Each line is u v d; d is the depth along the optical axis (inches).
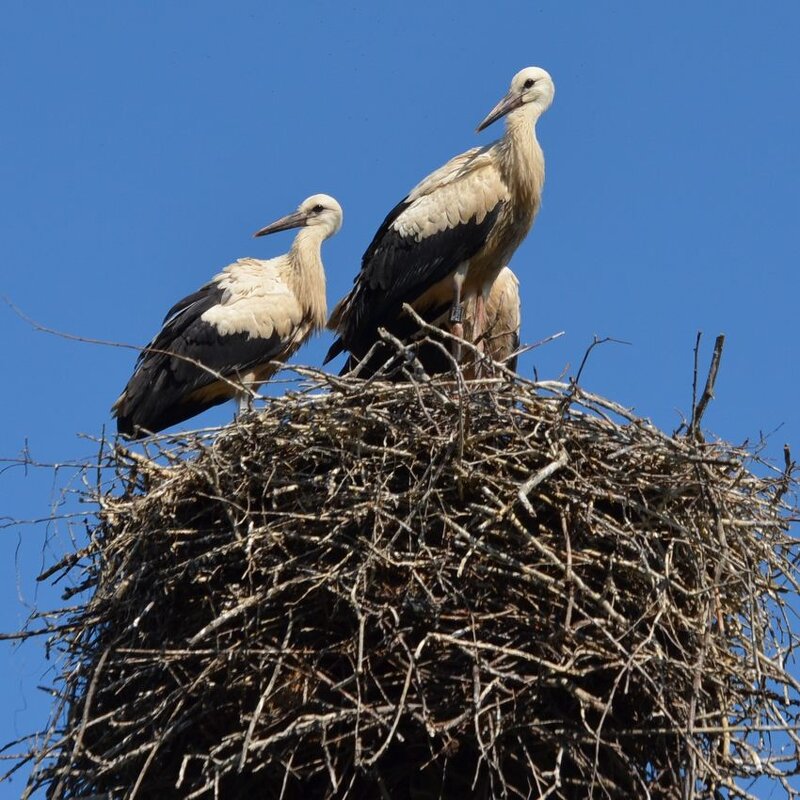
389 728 458.9
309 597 483.5
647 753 468.1
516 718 458.0
